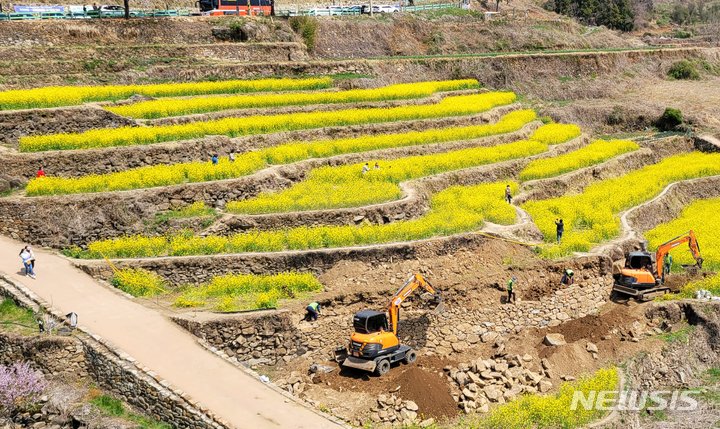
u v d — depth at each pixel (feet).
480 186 131.54
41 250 88.89
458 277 91.71
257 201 103.60
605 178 158.10
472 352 83.76
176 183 103.86
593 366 82.64
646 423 74.02
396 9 250.37
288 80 166.20
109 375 62.44
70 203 92.07
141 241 89.76
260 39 189.06
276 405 57.62
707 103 215.72
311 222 100.68
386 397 68.39
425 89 179.11
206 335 71.26
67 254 90.02
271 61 180.86
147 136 116.26
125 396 61.16
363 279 88.58
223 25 184.75
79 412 59.88
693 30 399.03
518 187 139.54
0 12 169.78
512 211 112.68
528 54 226.99
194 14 201.98
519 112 186.19
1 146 108.78
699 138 192.85
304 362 76.59
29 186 94.12
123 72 154.51
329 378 73.46
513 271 94.73
